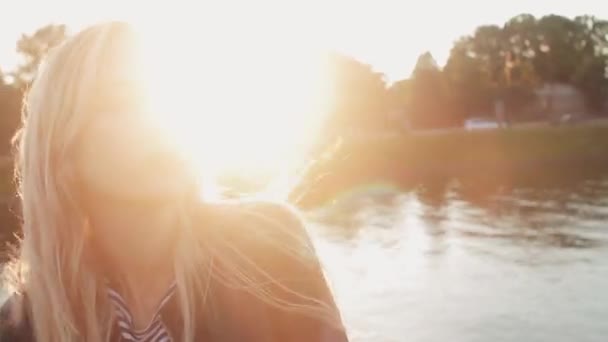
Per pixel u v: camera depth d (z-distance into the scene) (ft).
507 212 133.08
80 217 4.58
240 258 4.53
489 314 64.39
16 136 5.20
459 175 203.31
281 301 4.50
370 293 73.67
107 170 4.38
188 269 4.48
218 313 4.51
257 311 4.50
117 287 4.67
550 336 57.93
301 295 4.53
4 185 77.71
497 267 85.56
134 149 4.35
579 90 342.44
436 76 334.03
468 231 113.70
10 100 109.19
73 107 4.41
